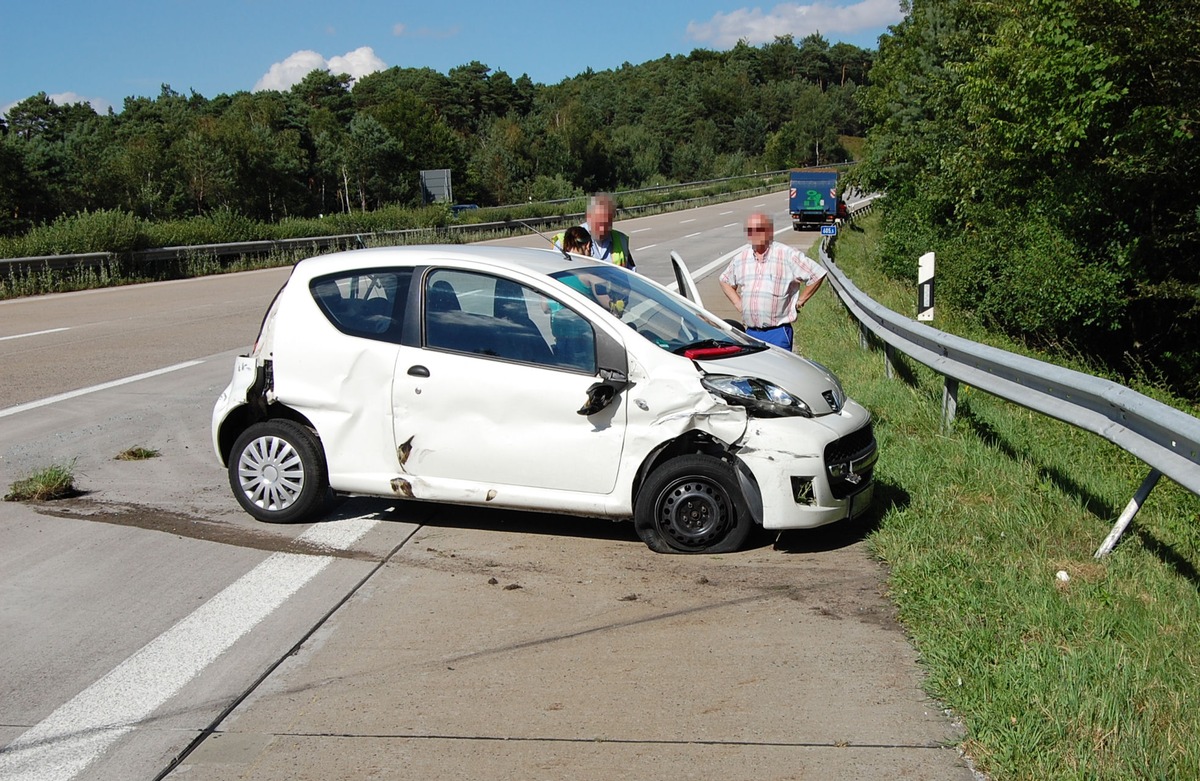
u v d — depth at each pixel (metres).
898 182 28.28
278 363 5.99
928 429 7.95
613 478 5.50
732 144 140.50
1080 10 14.95
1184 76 14.84
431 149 81.56
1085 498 6.21
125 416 9.40
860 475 5.57
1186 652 3.99
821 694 3.90
